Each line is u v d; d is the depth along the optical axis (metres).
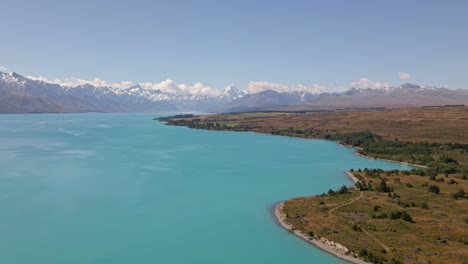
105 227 104.19
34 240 95.19
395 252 83.62
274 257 86.88
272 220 110.56
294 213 113.12
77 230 101.81
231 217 113.12
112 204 124.25
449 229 95.75
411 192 132.38
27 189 140.25
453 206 115.56
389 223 100.75
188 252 89.75
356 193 132.25
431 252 83.00
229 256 87.69
